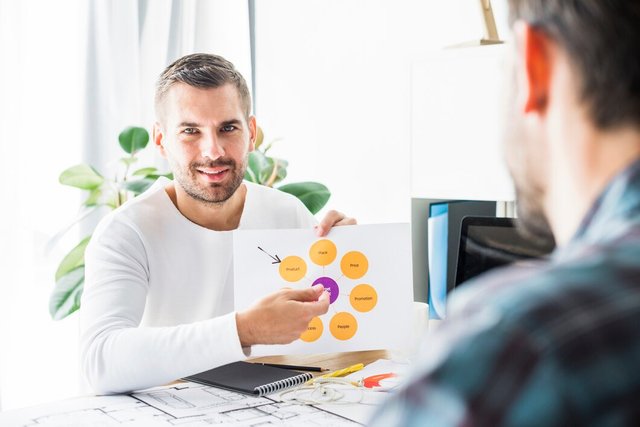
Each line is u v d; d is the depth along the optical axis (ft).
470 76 4.49
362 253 3.85
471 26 6.44
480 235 4.18
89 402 3.20
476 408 0.88
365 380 3.43
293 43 8.07
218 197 4.35
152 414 2.98
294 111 8.12
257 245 3.85
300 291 3.47
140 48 7.64
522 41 1.19
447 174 4.65
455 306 1.07
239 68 8.48
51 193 7.07
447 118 4.62
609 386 0.87
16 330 6.72
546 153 1.19
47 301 7.05
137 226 4.25
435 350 0.98
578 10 1.11
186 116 4.18
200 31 8.25
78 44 7.14
